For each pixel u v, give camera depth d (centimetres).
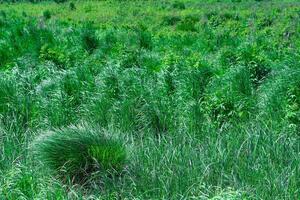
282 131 664
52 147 598
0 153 654
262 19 1917
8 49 1174
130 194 552
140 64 1027
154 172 584
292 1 3084
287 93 727
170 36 1546
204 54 1242
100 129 645
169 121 734
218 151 625
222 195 516
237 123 727
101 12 2772
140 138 703
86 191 583
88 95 798
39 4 3403
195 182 569
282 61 920
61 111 762
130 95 778
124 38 1430
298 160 592
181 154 616
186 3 3198
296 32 1491
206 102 760
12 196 531
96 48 1246
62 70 944
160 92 808
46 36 1350
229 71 852
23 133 723
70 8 3005
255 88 859
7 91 789
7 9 2958
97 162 584
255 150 611
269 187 545
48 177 584
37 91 816
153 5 3095
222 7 2844
